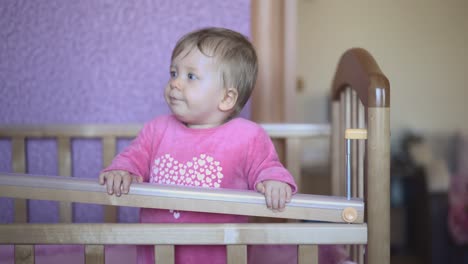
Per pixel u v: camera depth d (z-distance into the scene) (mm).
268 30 1529
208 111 993
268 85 1534
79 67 1553
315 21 4480
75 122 1560
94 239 782
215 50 972
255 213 816
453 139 3736
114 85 1559
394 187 3160
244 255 797
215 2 1540
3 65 1546
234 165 995
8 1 1534
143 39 1552
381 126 854
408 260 2881
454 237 2691
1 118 1552
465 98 4457
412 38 4484
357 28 4484
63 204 1406
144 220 999
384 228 845
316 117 4441
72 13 1540
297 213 821
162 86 1562
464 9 4441
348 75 1126
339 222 844
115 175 829
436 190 2928
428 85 4488
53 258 1206
